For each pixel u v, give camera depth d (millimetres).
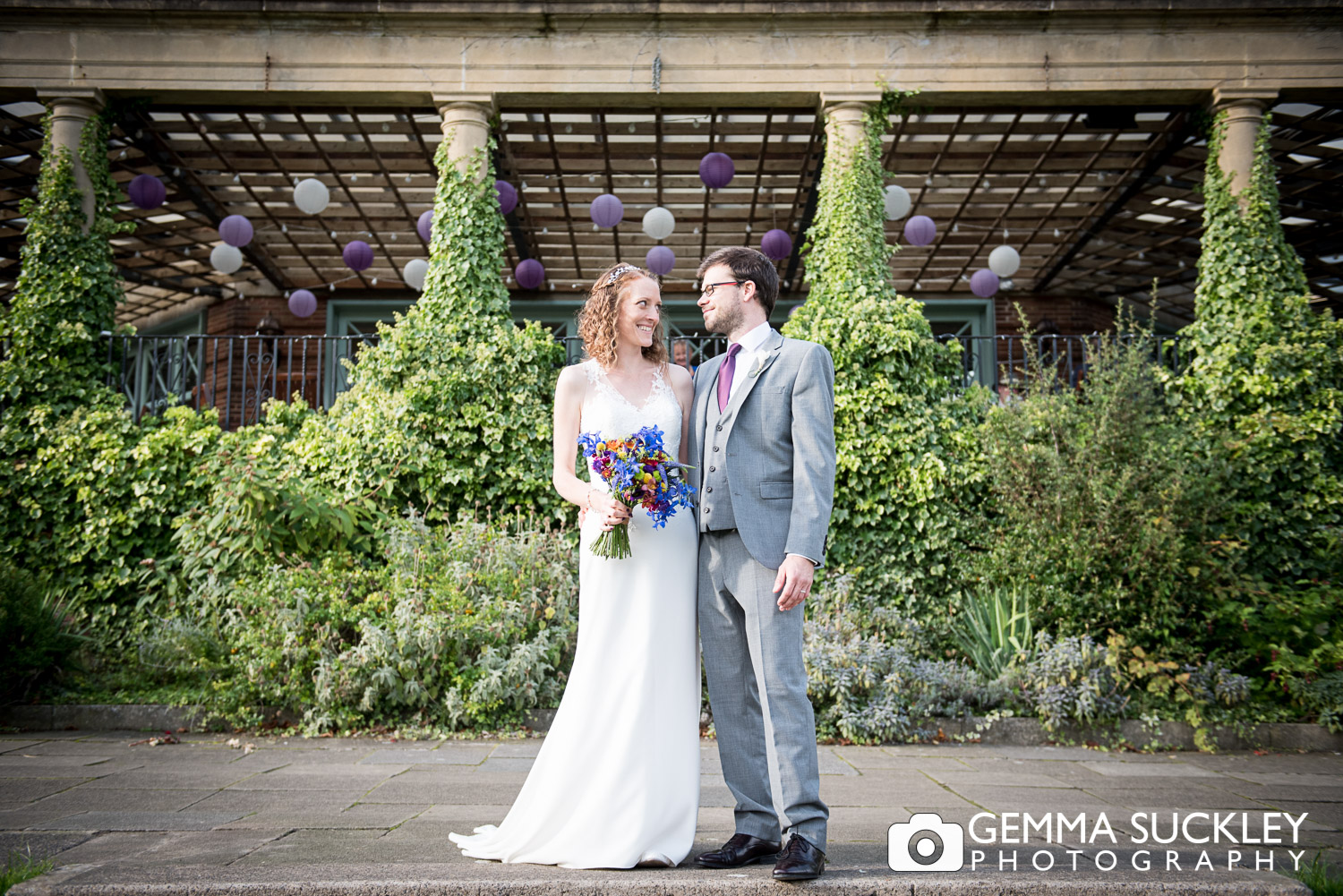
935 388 6664
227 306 13133
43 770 3824
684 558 2389
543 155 9273
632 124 8758
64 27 7199
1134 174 9656
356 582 5238
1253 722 4953
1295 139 8680
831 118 7312
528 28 7250
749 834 2283
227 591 5391
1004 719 4906
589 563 2408
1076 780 3906
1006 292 13242
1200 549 5531
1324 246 10812
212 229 11273
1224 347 6723
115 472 6332
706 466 2369
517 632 4996
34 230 6973
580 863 2184
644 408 2455
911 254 12070
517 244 11312
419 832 2693
